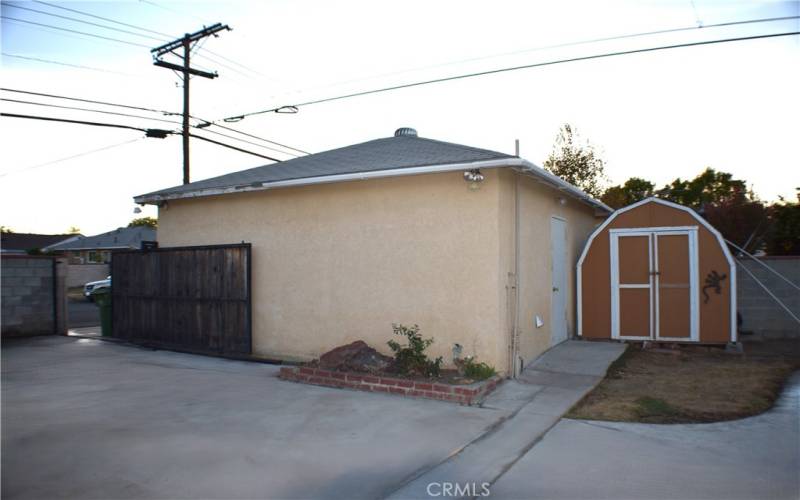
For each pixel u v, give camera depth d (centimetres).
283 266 962
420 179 812
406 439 519
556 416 598
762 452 498
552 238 991
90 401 655
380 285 847
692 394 699
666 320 1015
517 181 809
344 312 884
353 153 1073
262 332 984
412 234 817
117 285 1225
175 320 1098
